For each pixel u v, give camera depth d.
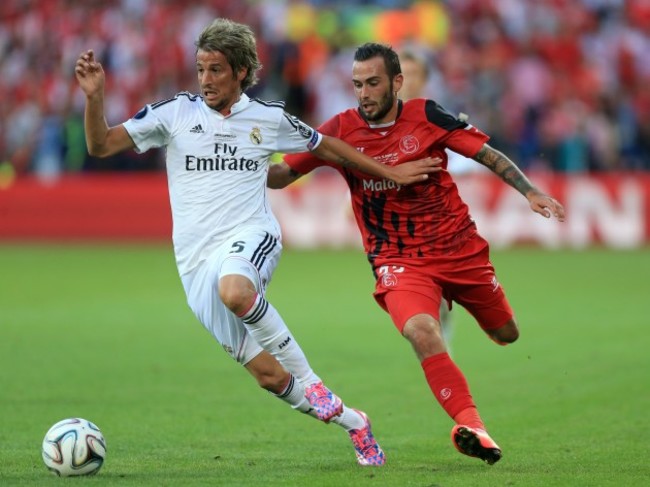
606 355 37.81
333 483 20.30
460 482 20.33
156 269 65.19
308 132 23.27
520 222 78.44
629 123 86.81
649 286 57.19
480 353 39.25
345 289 57.00
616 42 91.50
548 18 91.44
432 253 24.00
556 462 22.72
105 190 82.75
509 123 84.75
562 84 87.44
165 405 30.11
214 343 41.19
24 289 56.59
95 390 32.22
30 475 21.08
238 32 22.56
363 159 23.48
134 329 44.31
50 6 93.31
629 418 28.12
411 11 91.81
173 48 89.94
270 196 80.38
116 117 87.31
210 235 22.56
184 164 22.69
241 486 20.06
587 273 63.03
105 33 91.19
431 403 30.66
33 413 28.75
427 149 23.91
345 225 79.81
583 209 78.62
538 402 30.52
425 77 31.70
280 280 60.91
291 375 22.62
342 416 22.16
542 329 43.84
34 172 87.81
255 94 86.69
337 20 92.12
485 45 89.44
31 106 89.38
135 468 21.95
